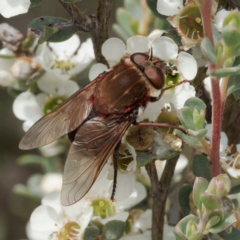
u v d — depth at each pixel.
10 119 0.35
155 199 0.23
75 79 0.24
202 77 0.22
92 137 0.22
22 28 0.33
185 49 0.22
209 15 0.20
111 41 0.22
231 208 0.21
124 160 0.22
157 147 0.22
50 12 0.32
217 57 0.20
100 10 0.22
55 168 0.26
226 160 0.22
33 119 0.24
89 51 0.24
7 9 0.22
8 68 0.24
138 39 0.22
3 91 0.34
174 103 0.22
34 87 0.24
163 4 0.22
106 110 0.22
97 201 0.23
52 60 0.24
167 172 0.22
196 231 0.21
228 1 0.22
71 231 0.23
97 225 0.23
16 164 0.35
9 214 0.35
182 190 0.23
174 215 0.25
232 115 0.23
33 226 0.23
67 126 0.23
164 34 0.22
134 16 0.25
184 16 0.22
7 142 0.35
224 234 0.22
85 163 0.22
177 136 0.22
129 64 0.22
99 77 0.22
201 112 0.21
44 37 0.22
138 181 0.24
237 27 0.20
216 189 0.21
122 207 0.23
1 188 0.37
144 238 0.23
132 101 0.22
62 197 0.22
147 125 0.22
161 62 0.22
